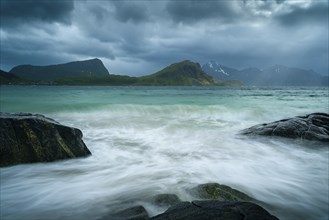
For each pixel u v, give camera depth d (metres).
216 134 16.44
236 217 4.38
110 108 26.14
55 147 10.35
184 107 26.91
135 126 18.55
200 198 6.66
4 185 8.38
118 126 18.55
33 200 7.35
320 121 15.70
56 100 38.28
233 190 6.97
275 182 8.79
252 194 7.75
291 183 8.74
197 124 19.59
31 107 26.03
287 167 10.41
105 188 8.02
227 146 13.52
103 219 5.71
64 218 6.36
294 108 29.72
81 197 7.44
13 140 9.75
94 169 9.88
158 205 6.30
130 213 5.70
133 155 11.95
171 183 8.20
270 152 12.46
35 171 9.50
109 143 14.07
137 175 9.17
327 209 7.04
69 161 10.45
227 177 9.06
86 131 16.97
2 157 9.42
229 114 25.12
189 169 9.85
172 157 11.65
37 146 10.05
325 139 13.41
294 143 13.61
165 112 25.91
